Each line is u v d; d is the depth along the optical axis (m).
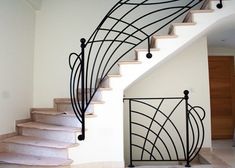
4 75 3.25
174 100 4.14
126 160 4.09
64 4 4.35
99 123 2.99
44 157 2.81
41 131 3.16
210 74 5.23
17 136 3.30
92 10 4.34
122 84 3.05
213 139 5.12
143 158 4.10
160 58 3.01
